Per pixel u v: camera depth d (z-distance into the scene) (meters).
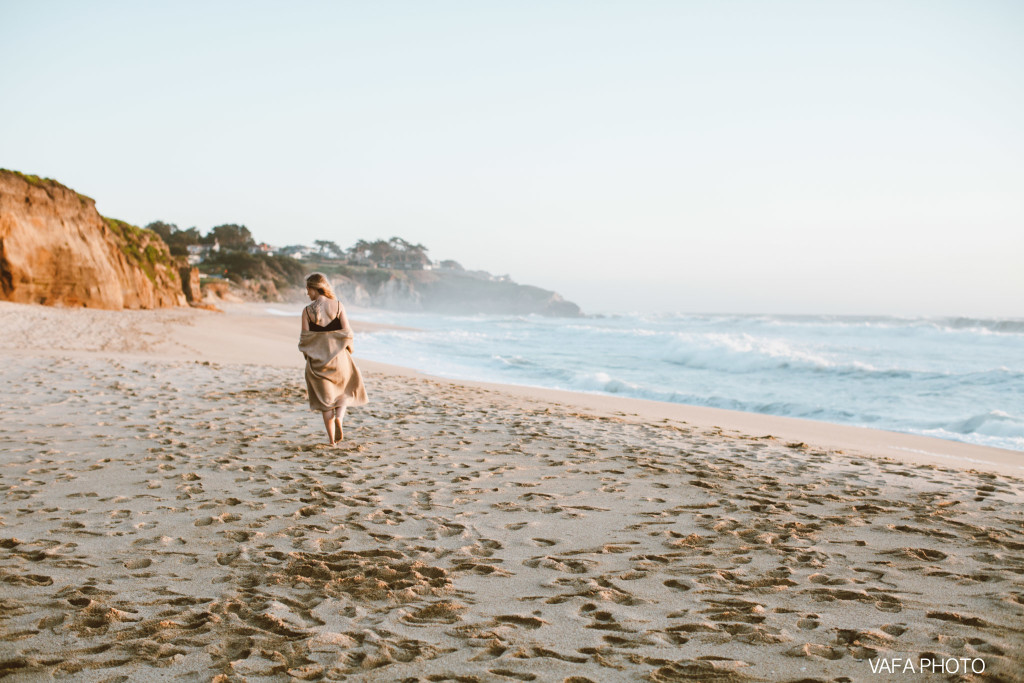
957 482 5.65
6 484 4.73
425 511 4.44
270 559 3.45
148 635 2.54
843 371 19.69
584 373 19.14
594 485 5.25
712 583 3.20
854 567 3.42
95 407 8.26
